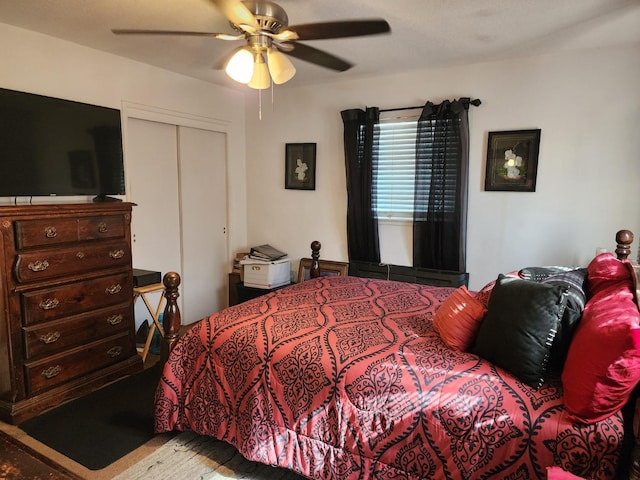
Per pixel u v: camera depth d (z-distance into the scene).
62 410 2.51
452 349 1.84
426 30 2.60
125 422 2.39
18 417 2.37
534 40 2.77
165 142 3.77
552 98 3.09
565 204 3.12
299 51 2.61
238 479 1.94
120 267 2.90
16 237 2.31
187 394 2.11
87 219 2.66
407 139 3.69
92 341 2.76
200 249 4.20
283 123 4.30
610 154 2.95
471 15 2.36
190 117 3.91
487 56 3.12
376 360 1.75
